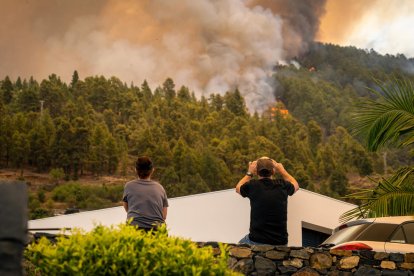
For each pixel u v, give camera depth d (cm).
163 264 425
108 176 18788
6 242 303
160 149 18100
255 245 732
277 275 726
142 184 701
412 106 1025
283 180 778
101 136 19300
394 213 984
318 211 1730
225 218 1688
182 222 1680
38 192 15962
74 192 16300
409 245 870
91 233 448
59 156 18538
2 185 310
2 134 18550
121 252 420
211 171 16950
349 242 886
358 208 1003
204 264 437
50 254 429
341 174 16538
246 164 18612
